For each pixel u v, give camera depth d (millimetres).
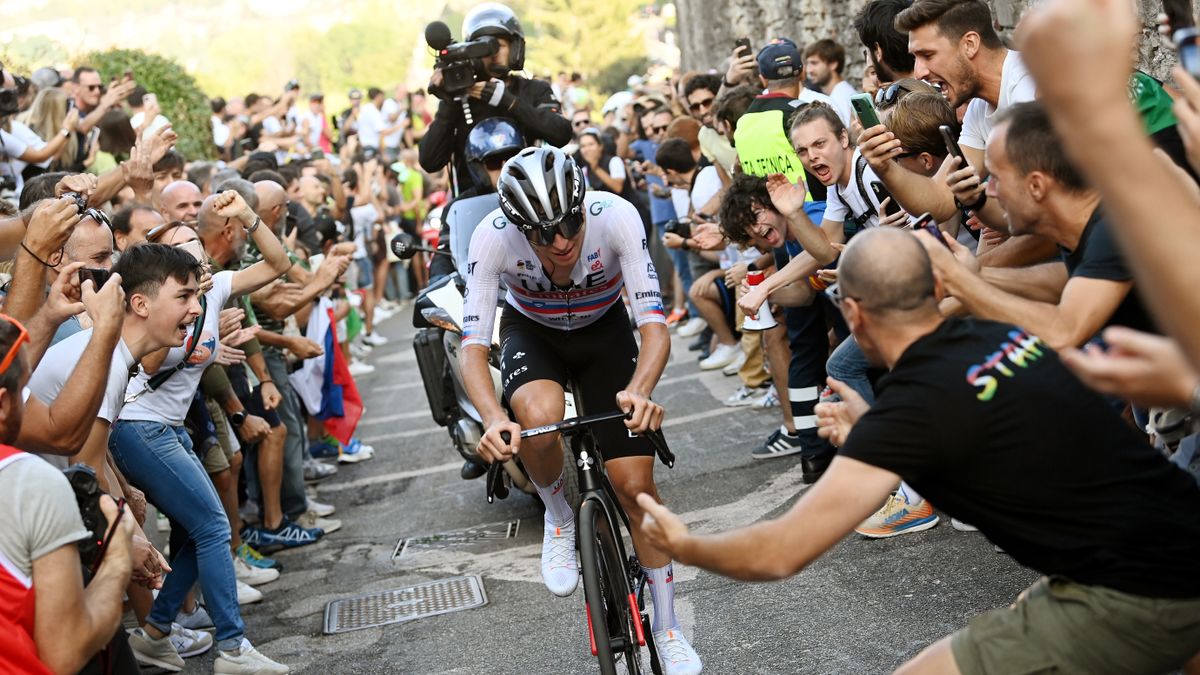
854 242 2451
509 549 5957
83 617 2580
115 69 13039
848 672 3898
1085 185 2736
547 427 3547
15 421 2693
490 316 3971
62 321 3557
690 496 6242
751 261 6637
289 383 6984
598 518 3596
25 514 2520
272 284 6578
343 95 99562
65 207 3590
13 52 11531
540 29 70812
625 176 11609
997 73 4113
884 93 5312
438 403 6227
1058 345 2770
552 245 3676
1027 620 2324
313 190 9570
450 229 6258
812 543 2283
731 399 8203
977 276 2895
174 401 4707
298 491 6773
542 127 6906
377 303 17516
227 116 15055
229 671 4637
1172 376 1729
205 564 4629
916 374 2316
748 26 13508
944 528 5023
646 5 72312
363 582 5777
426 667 4574
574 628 4715
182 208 6020
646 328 3859
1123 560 2227
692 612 4648
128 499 4223
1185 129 1952
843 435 2600
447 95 6875
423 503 7184
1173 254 1478
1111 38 1389
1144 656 2246
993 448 2254
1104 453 2260
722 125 7070
